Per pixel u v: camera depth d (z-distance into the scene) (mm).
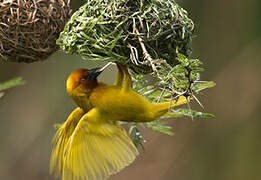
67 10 9836
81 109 9195
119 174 18172
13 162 17859
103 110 8727
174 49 8461
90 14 8477
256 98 17500
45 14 9430
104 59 8320
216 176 18000
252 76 17469
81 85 8859
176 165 18078
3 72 17906
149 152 18156
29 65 17953
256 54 17438
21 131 17875
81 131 8742
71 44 8547
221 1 17484
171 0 8625
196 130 18172
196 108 17641
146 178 17922
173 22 8398
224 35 17578
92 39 8367
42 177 17688
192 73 7703
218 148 18031
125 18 8234
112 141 8828
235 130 17859
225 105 17719
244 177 17562
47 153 17828
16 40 9383
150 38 8211
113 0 8352
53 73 17703
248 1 17406
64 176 8992
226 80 17641
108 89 8742
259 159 17766
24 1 9328
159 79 7789
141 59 8320
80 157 8828
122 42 8242
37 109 17875
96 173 8797
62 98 17672
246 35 17547
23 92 17984
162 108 8695
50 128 17797
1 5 9250
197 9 17547
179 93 7641
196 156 18062
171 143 18172
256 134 17719
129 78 8617
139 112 8648
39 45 9539
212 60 17641
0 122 17984
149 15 8266
